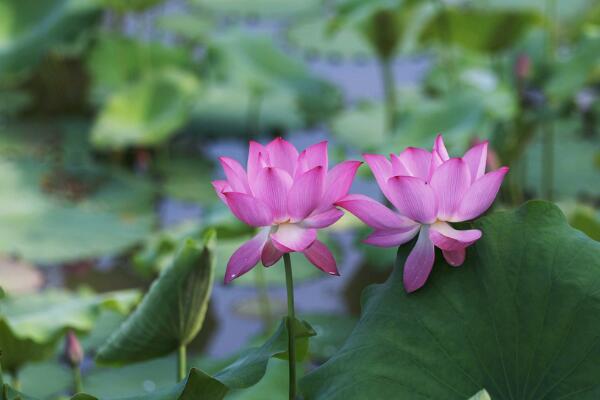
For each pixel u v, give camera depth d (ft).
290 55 22.13
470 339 5.81
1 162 19.81
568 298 5.84
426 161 5.78
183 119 19.62
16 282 16.07
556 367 5.75
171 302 7.13
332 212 5.50
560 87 15.33
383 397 5.57
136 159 20.30
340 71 23.56
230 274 5.52
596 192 17.71
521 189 17.75
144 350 7.45
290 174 5.71
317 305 15.38
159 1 21.76
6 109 22.24
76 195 18.67
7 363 9.12
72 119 22.29
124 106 20.03
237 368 5.97
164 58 22.90
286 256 5.68
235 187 5.60
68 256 16.75
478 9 17.46
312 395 5.71
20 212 17.81
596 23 20.90
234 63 21.17
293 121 21.22
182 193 19.02
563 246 5.98
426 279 5.90
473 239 5.50
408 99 21.52
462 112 14.76
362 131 20.35
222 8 26.25
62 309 9.84
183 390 5.76
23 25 21.21
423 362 5.71
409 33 23.43
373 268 16.37
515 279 5.94
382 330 5.84
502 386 5.73
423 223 5.64
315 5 26.45
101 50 22.86
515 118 14.88
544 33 18.44
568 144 19.24
